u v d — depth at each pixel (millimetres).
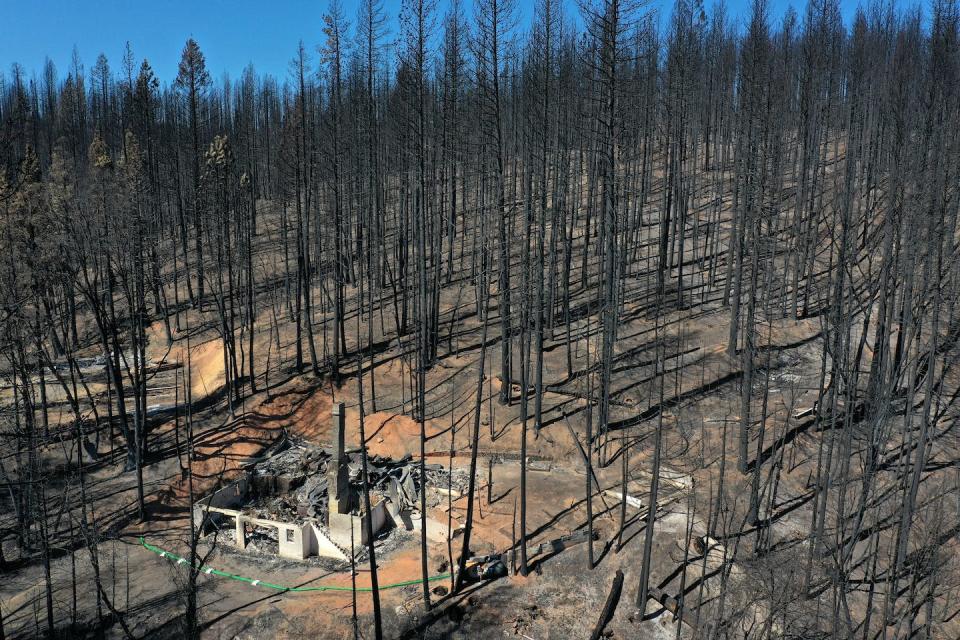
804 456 33531
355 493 32969
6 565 30938
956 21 29328
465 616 26406
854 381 31578
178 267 66750
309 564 30391
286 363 48062
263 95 108125
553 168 50094
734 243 48062
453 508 33031
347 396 43531
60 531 32688
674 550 28641
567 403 40000
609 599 26562
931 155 27734
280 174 62719
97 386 47531
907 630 24312
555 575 28203
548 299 47688
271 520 32719
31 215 36406
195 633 24438
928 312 34875
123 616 27156
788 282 49219
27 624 27047
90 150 64250
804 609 24234
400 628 25922
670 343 43625
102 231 39969
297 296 50250
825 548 26984
